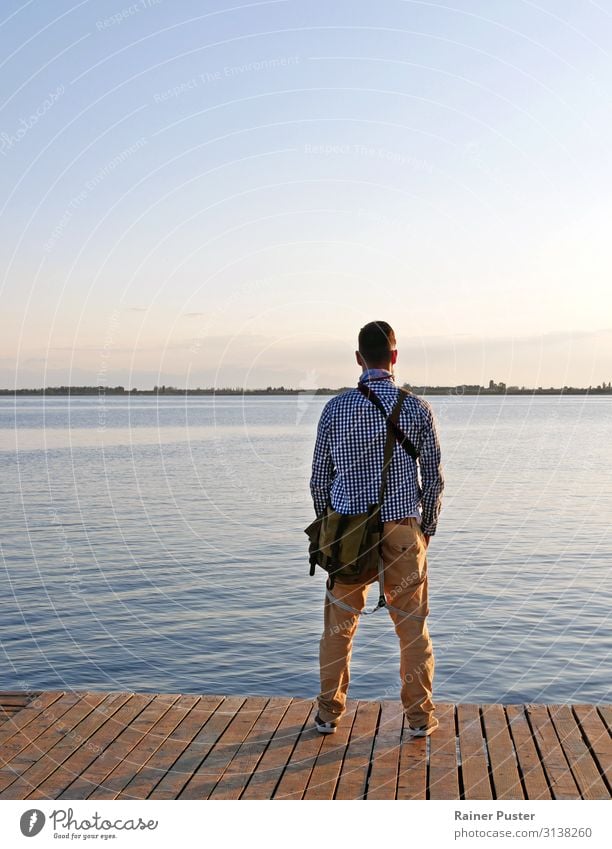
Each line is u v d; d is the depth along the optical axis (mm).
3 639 7293
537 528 13617
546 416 69188
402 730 3248
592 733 3182
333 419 3137
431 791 2729
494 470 23969
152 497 18016
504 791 2721
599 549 11586
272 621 7660
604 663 6480
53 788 2766
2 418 80000
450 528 13656
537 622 7699
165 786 2777
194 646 6926
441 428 48188
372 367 3217
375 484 3088
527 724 3289
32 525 13992
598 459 27531
